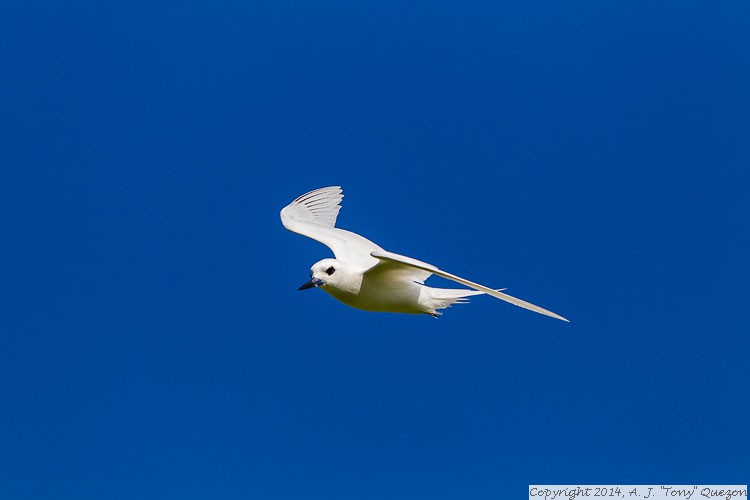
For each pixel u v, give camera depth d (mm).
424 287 16141
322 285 15766
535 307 13109
